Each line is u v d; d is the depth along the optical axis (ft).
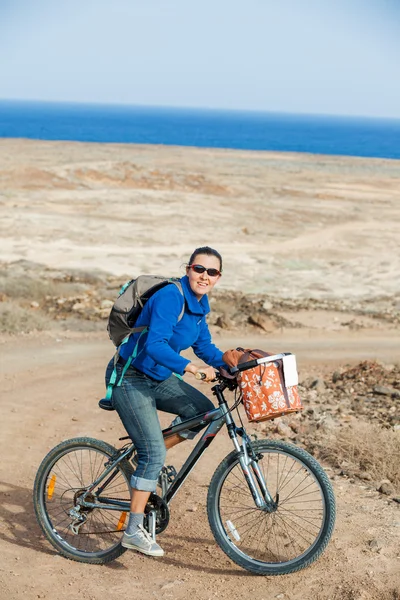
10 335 43.86
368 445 22.09
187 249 108.99
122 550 14.83
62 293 59.57
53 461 15.39
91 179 180.55
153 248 108.27
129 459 14.98
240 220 140.26
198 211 147.13
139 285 13.75
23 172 173.27
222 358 14.19
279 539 15.34
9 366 35.88
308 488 18.39
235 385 14.25
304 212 153.58
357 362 42.78
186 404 14.26
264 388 13.44
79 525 15.31
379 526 16.46
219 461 21.70
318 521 16.33
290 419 26.43
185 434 14.47
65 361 37.58
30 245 104.01
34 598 13.52
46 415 27.04
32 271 78.79
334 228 138.00
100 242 110.42
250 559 14.39
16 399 29.43
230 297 67.21
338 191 195.52
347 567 14.30
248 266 97.04
